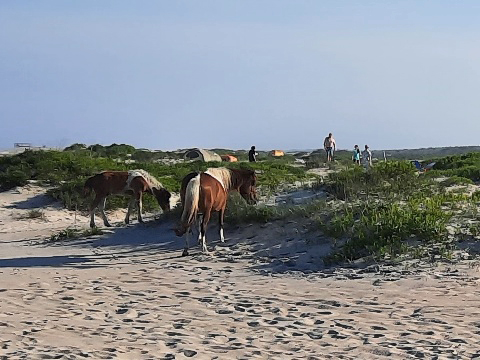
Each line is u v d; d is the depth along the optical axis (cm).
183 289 1131
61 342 798
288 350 743
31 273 1330
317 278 1170
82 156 3422
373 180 1836
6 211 2538
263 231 1584
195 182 1434
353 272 1184
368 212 1468
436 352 705
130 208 1997
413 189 1755
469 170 2214
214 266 1349
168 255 1507
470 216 1432
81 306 1007
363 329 818
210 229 1691
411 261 1200
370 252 1268
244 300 1020
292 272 1240
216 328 857
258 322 878
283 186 2108
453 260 1175
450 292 984
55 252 1652
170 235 1741
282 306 966
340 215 1522
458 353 698
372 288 1053
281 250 1427
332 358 705
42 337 823
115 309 984
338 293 1035
